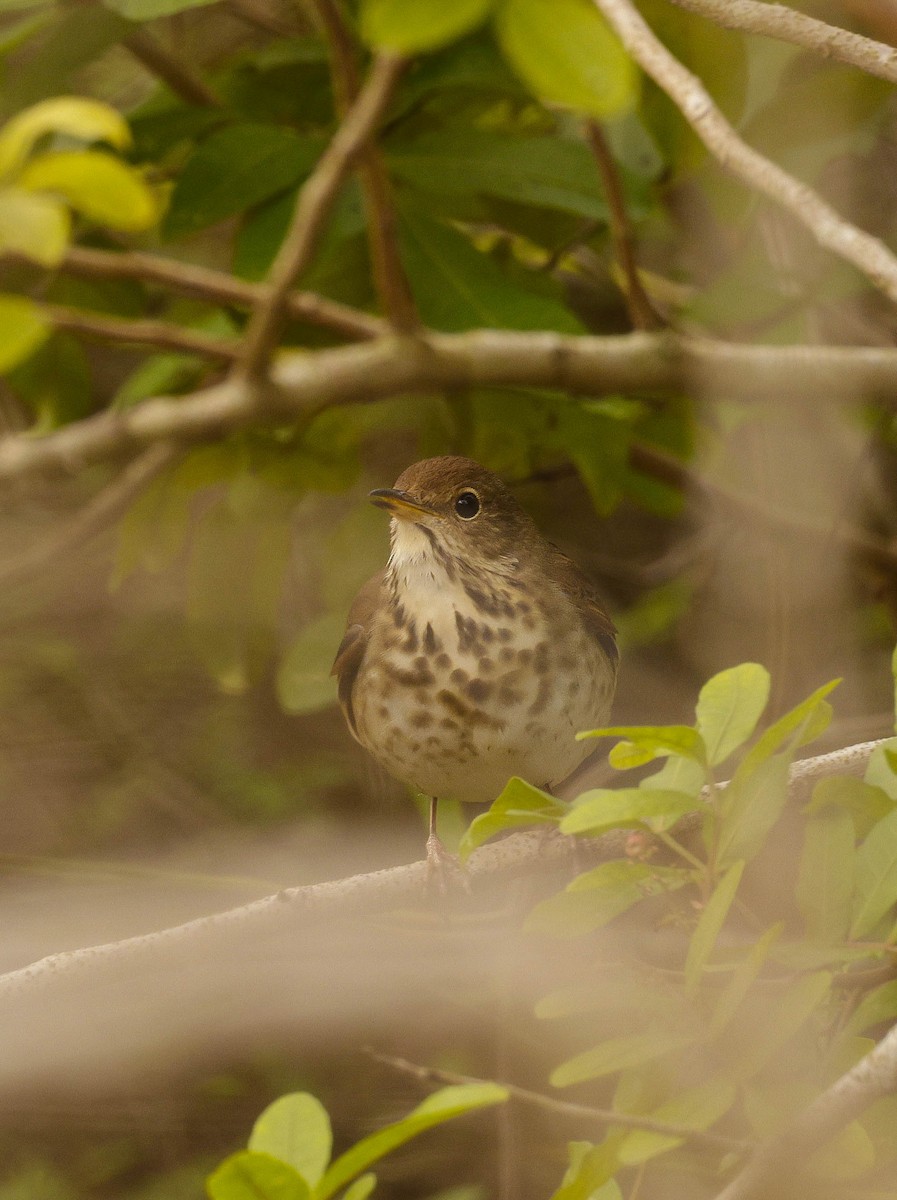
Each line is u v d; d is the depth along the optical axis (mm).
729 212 5488
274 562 5535
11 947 5516
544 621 5469
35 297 5543
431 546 5469
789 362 5465
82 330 5430
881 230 5551
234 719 5723
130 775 5711
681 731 5305
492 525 5473
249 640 5543
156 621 5738
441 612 5465
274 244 5461
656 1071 5312
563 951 5391
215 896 5523
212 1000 5582
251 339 5430
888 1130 5312
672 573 5695
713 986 5309
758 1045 5301
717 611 5656
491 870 5406
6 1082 5613
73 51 5461
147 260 5438
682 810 5301
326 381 5441
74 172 5320
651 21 5434
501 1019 5496
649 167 5504
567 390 5465
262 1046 5605
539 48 4355
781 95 5461
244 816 5695
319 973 5566
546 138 5473
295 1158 5293
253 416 5438
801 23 5344
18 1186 5605
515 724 5461
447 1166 5582
